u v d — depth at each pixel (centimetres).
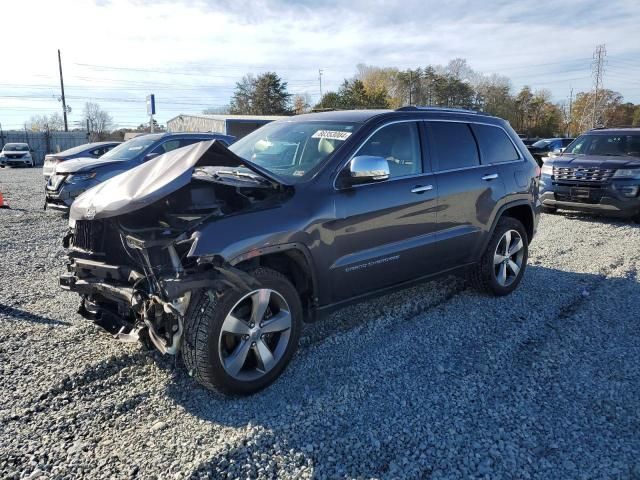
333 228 366
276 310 347
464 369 371
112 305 383
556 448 280
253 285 322
